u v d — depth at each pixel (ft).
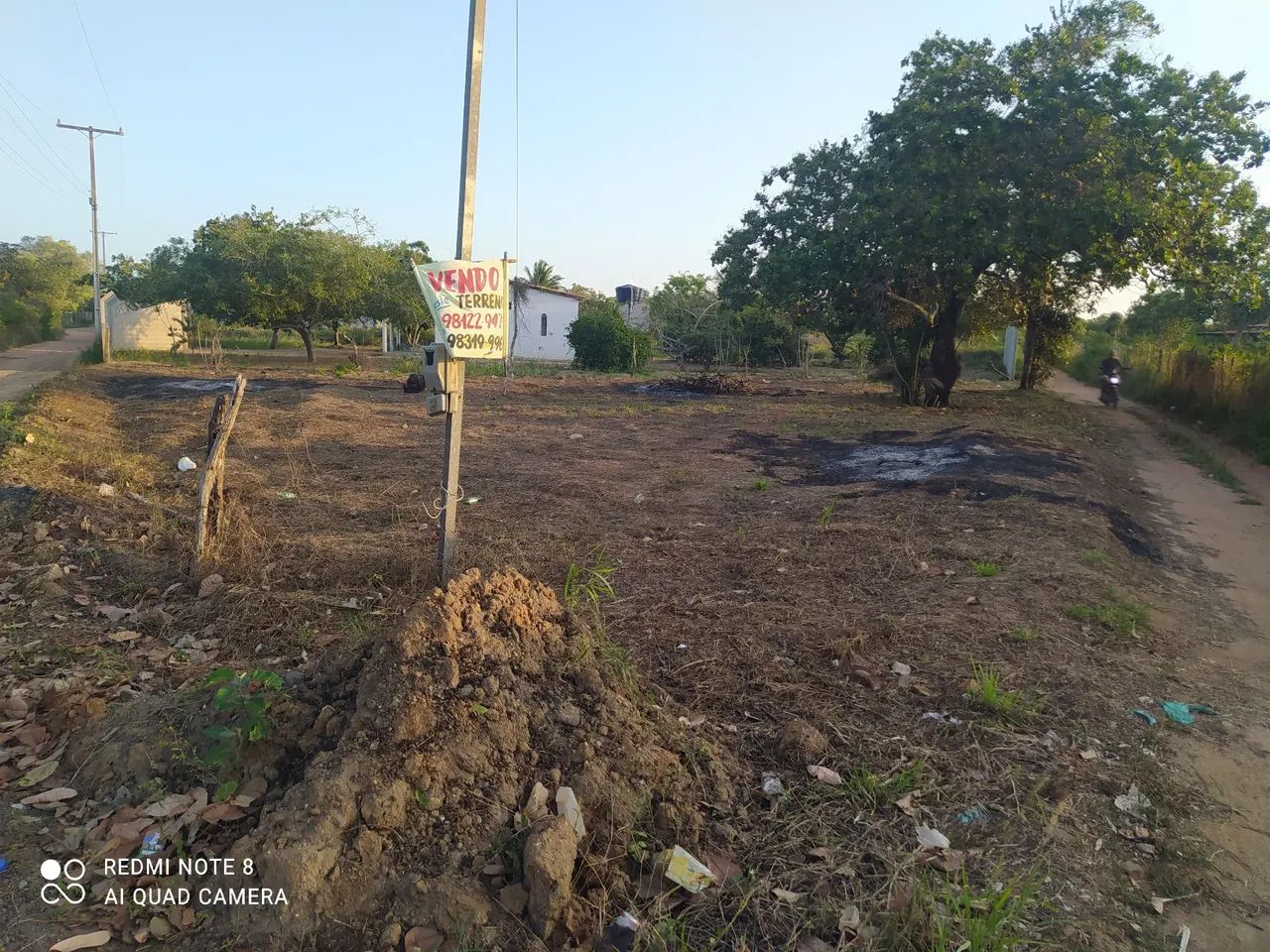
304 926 8.55
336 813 9.26
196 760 10.61
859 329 70.38
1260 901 10.48
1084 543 25.12
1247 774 13.32
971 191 54.85
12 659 15.21
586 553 23.47
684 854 10.22
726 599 19.81
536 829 9.56
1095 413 68.23
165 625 17.46
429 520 26.91
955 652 16.90
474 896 8.98
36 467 29.14
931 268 61.98
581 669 12.24
